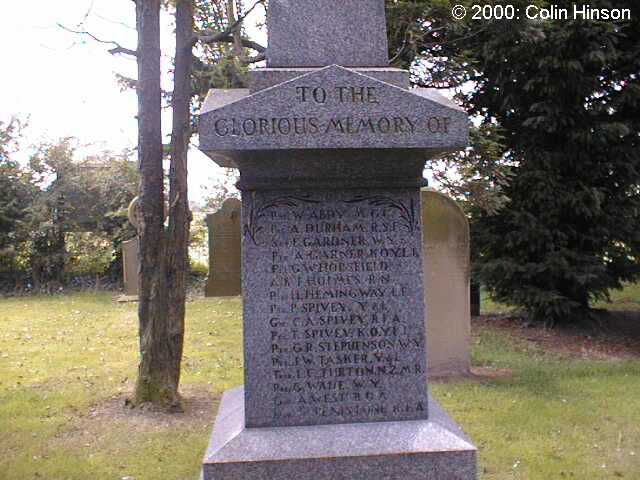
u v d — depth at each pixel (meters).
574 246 10.71
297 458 3.26
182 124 6.06
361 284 3.50
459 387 6.90
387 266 3.51
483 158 9.51
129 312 12.91
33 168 17.56
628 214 10.34
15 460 4.84
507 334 10.46
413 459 3.29
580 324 10.89
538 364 8.22
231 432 3.44
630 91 10.02
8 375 7.52
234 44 6.56
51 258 17.41
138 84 6.09
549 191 10.11
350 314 3.50
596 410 6.03
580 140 9.96
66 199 17.52
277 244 3.47
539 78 9.80
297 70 3.51
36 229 17.17
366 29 3.68
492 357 8.62
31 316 12.52
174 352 6.20
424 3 7.67
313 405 3.48
